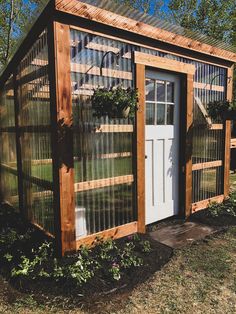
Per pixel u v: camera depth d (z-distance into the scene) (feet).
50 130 9.70
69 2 8.55
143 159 11.59
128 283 8.16
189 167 13.74
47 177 10.39
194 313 6.96
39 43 10.00
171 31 11.85
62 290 7.77
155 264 9.26
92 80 9.77
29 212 12.50
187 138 13.48
